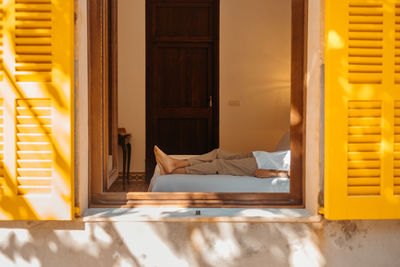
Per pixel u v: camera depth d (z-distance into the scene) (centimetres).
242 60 592
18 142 178
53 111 177
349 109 180
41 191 180
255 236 185
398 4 179
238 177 303
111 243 184
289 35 593
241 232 185
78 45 183
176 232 184
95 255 184
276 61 594
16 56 176
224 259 185
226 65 591
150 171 584
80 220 182
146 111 586
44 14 176
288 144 403
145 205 203
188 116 592
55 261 184
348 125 180
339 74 178
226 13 588
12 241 184
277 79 595
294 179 206
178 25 585
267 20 592
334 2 177
